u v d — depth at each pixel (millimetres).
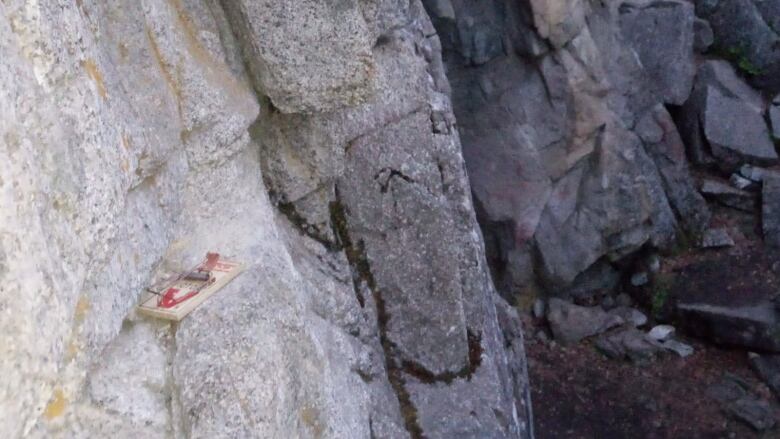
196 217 2100
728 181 6496
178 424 1644
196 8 2275
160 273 1895
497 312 3814
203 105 2117
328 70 2438
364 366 2680
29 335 1247
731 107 6520
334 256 2783
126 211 1719
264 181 2650
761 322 5430
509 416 2979
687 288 5895
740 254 6133
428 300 2957
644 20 6340
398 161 2941
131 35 1903
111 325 1570
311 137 2668
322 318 2580
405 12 3150
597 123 5738
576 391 5316
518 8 5441
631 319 5863
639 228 5957
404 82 3010
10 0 1358
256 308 1847
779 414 5086
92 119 1535
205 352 1712
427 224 2961
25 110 1337
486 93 5699
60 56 1468
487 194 5816
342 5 2424
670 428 5051
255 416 1686
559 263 5859
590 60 5629
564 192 5840
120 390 1615
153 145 1855
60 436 1396
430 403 2887
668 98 6496
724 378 5355
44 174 1370
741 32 6727
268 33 2340
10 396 1198
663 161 6211
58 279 1353
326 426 1941
